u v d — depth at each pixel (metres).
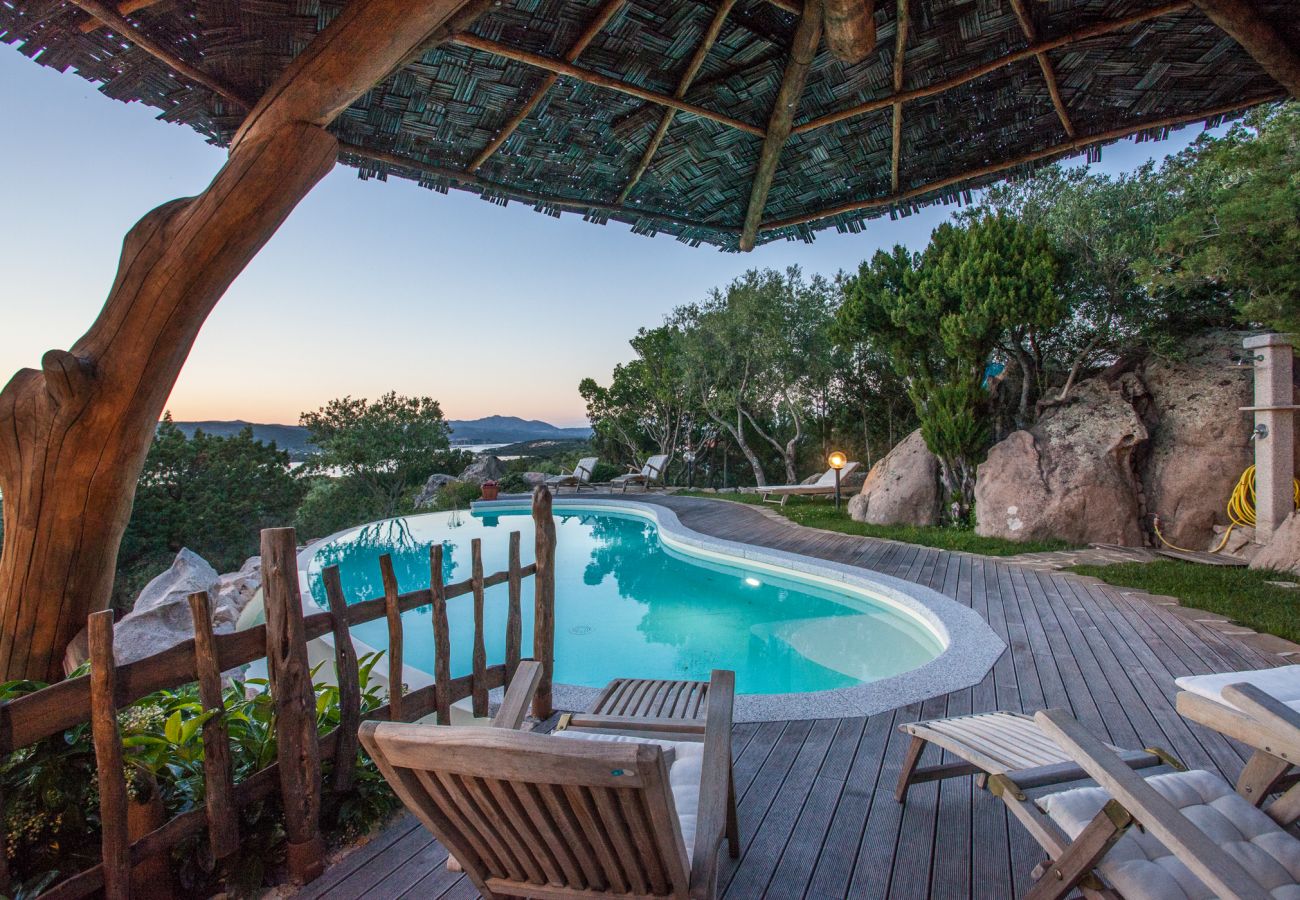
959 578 6.21
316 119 1.97
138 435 2.11
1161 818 1.15
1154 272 6.71
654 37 2.35
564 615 7.17
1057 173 9.76
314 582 8.78
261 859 1.98
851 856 2.03
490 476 19.72
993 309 8.30
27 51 2.04
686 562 9.27
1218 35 2.23
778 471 20.11
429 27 1.77
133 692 1.67
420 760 1.08
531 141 2.82
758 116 2.75
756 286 16.05
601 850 1.16
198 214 1.97
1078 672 3.68
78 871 1.74
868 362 14.61
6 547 2.09
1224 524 7.40
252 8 2.00
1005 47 2.39
